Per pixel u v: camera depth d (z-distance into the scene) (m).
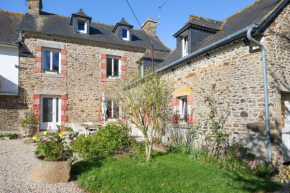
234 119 5.23
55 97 10.28
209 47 5.80
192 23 7.16
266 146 4.54
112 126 6.22
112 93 10.33
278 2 5.29
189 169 4.23
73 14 10.80
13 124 9.20
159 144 7.35
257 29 4.66
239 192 3.33
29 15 10.87
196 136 6.29
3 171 4.08
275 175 4.30
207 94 6.12
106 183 3.42
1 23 10.21
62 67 10.32
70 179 3.74
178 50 8.39
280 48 4.97
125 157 5.09
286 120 4.99
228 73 5.47
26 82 9.55
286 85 4.89
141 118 5.18
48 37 10.12
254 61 4.88
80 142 5.44
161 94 5.37
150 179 3.62
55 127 10.18
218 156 5.22
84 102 10.65
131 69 11.88
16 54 9.40
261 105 4.68
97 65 11.09
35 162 3.69
